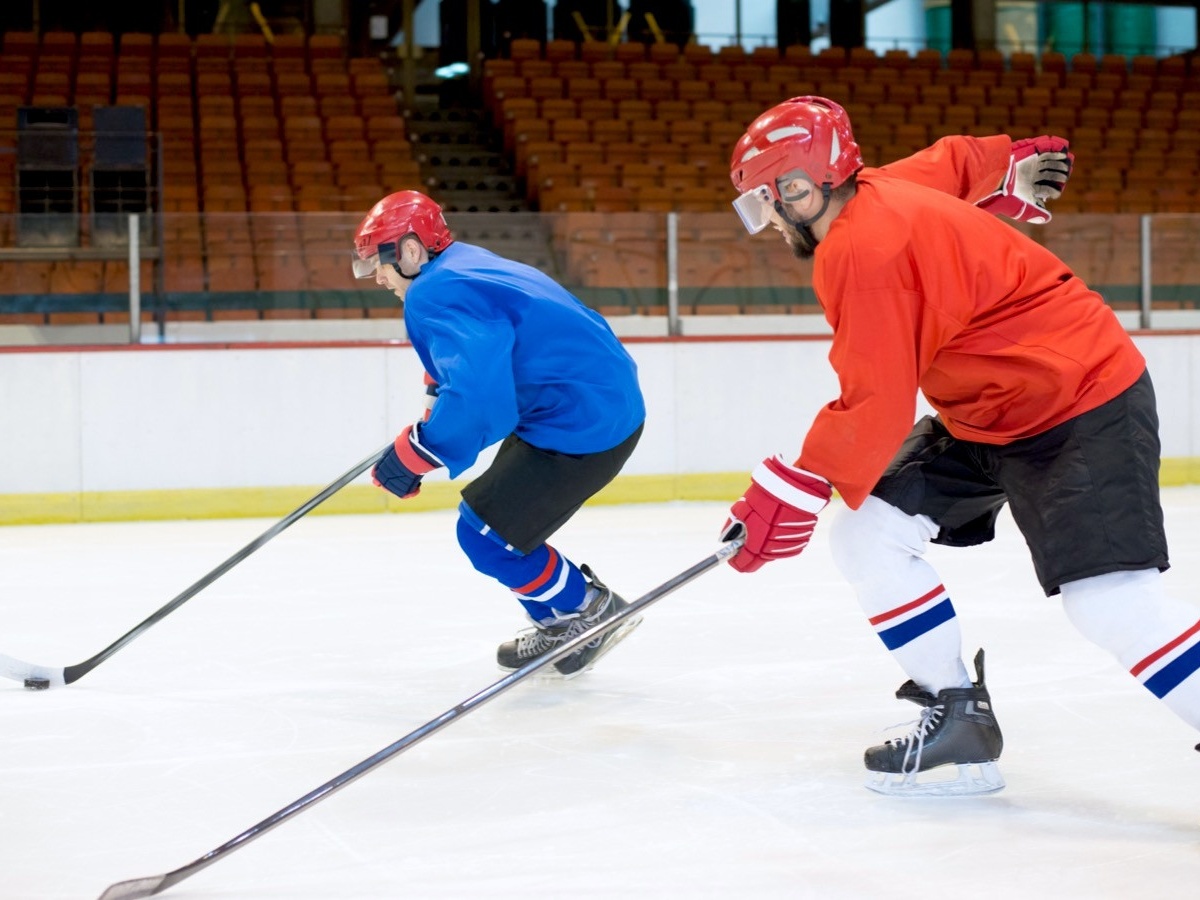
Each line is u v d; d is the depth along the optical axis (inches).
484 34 1678.2
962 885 223.3
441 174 1352.1
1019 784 280.2
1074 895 218.2
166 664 413.1
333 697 370.9
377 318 831.1
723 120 1416.1
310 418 804.6
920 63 1627.7
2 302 781.9
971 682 280.1
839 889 222.8
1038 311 249.0
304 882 230.8
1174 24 1844.2
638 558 618.2
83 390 778.8
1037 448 249.9
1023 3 1788.9
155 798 281.6
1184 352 914.1
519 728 334.0
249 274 811.4
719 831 253.9
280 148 1227.2
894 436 245.8
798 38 1754.4
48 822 266.5
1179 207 1240.2
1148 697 353.1
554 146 1288.1
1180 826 252.2
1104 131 1423.5
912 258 242.2
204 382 791.7
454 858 241.8
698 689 370.6
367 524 761.6
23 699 371.9
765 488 252.7
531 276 352.2
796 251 268.1
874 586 271.7
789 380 868.0
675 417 852.6
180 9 1592.0
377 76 1422.2
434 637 450.0
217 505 796.0
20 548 681.6
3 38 1432.1
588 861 239.0
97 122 895.7
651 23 1712.6
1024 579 544.7
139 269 796.0
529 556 368.5
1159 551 239.0
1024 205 319.6
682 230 865.5
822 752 307.7
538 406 353.1
